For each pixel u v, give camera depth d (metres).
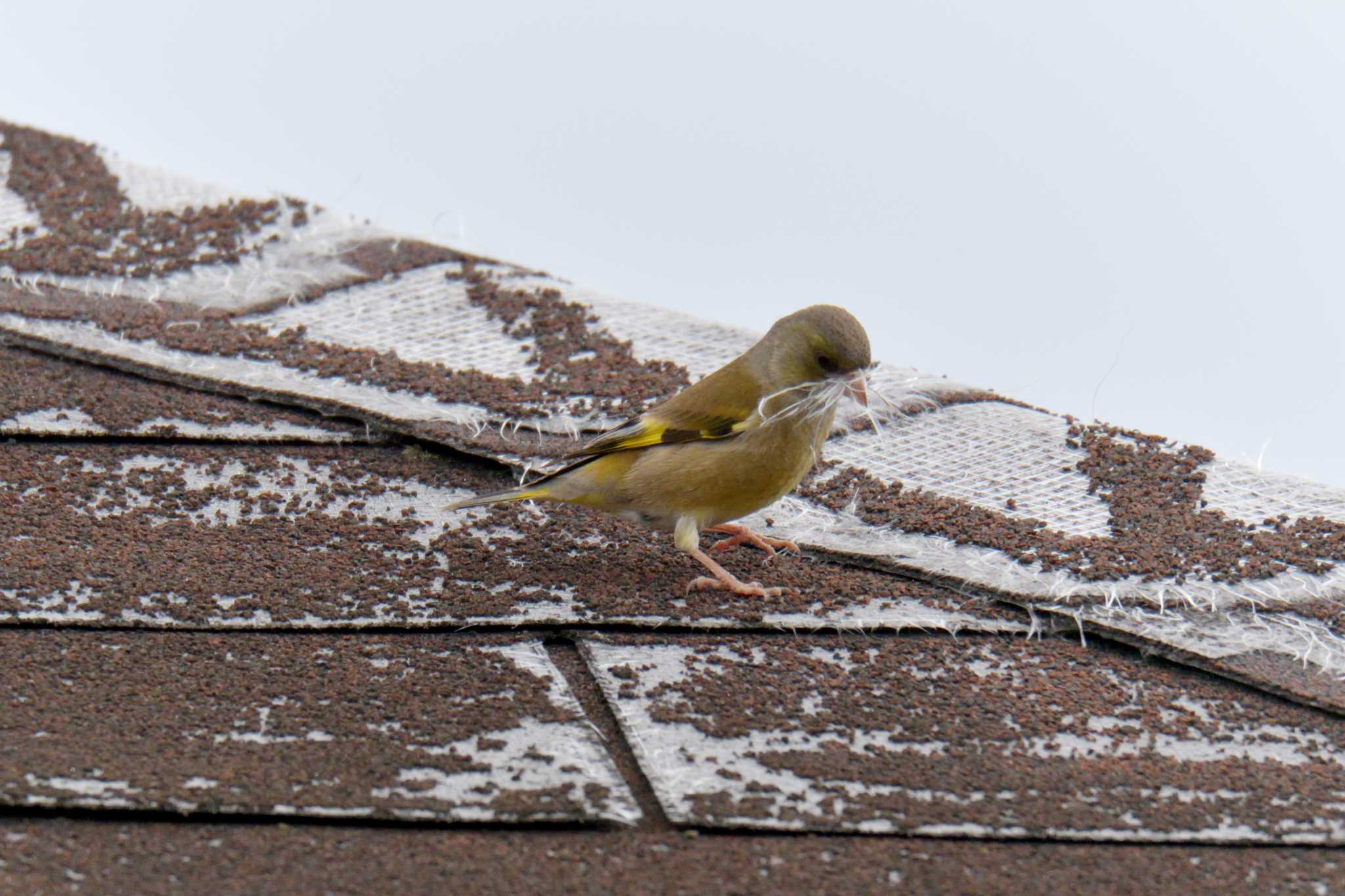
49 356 13.34
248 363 13.27
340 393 12.81
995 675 9.56
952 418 13.33
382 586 10.21
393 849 7.48
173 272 15.02
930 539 11.15
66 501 11.10
